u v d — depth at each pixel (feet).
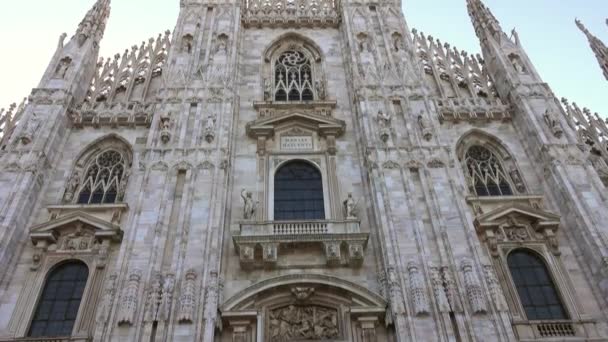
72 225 83.46
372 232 83.82
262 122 99.45
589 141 102.17
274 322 73.36
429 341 66.95
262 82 111.75
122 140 98.48
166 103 97.71
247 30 123.13
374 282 78.28
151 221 79.36
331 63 115.96
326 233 80.28
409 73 105.50
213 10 119.75
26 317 74.02
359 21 118.11
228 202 86.58
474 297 70.95
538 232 85.66
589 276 79.56
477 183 96.12
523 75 108.17
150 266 73.41
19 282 77.71
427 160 89.30
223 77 103.55
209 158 88.38
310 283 75.31
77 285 78.74
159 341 66.18
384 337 71.31
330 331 72.49
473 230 80.48
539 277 81.15
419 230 78.64
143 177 85.10
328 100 105.70
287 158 95.96
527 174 95.86
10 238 78.33
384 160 88.69
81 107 102.32
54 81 102.01
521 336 72.69
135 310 68.90
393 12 121.19
